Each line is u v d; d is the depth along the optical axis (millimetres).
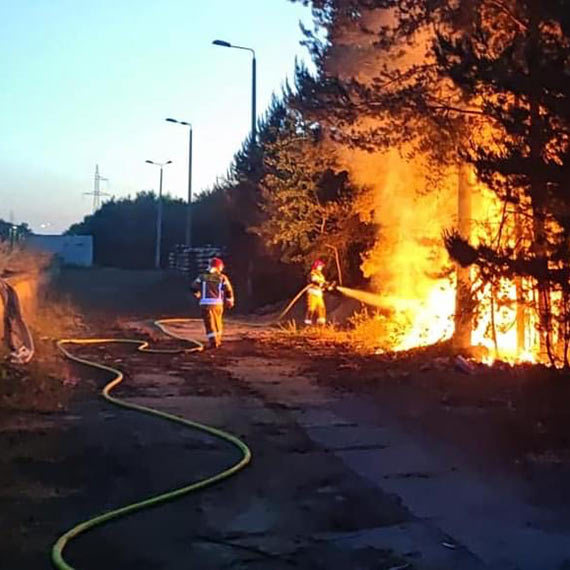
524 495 7379
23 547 6012
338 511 6949
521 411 10117
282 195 24453
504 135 10852
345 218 24000
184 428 9992
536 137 8977
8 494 7270
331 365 15273
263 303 32719
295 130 23688
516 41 9492
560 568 5707
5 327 12914
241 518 6785
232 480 7852
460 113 12508
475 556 5934
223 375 14234
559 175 8719
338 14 15477
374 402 11586
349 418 10609
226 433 9656
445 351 14523
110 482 7738
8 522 6551
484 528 6527
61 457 8539
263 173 29359
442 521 6695
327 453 8867
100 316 27797
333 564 5797
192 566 5766
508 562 5816
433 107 12672
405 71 13836
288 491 7520
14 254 23688
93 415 10672
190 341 19953
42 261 27703
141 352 17672
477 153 9922
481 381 12023
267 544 6191
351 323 22484
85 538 6273
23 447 8766
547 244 9602
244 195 33375
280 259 28906
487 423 9773
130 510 6855
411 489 7570
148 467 8242
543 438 9094
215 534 6402
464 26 11766
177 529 6512
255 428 10047
